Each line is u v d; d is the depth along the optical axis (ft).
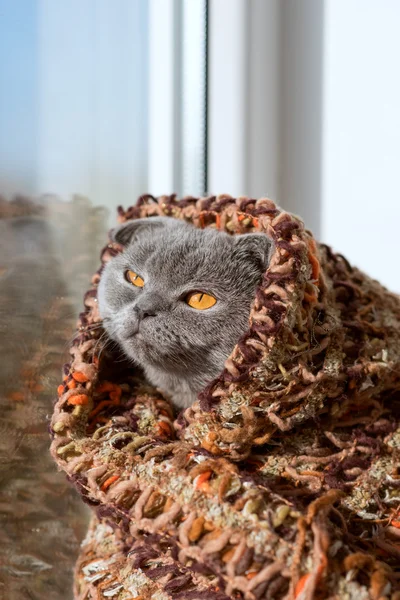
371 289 1.70
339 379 1.45
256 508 1.29
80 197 1.94
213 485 1.32
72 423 1.46
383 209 2.31
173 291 1.57
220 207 1.69
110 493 1.36
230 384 1.39
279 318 1.39
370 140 2.30
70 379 1.51
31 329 1.67
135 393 1.61
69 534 1.68
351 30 2.29
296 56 2.38
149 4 2.19
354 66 2.30
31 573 1.56
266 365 1.39
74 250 1.90
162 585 1.37
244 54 2.35
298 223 1.50
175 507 1.30
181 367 1.57
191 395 1.64
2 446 1.53
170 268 1.59
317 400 1.44
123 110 2.13
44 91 1.77
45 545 1.61
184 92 2.30
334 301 1.59
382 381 1.49
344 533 1.32
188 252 1.61
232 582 1.24
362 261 2.35
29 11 1.71
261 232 1.57
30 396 1.62
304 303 1.45
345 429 1.49
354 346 1.51
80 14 1.91
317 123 2.39
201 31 2.31
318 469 1.43
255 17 2.34
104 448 1.42
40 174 1.76
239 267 1.58
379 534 1.37
